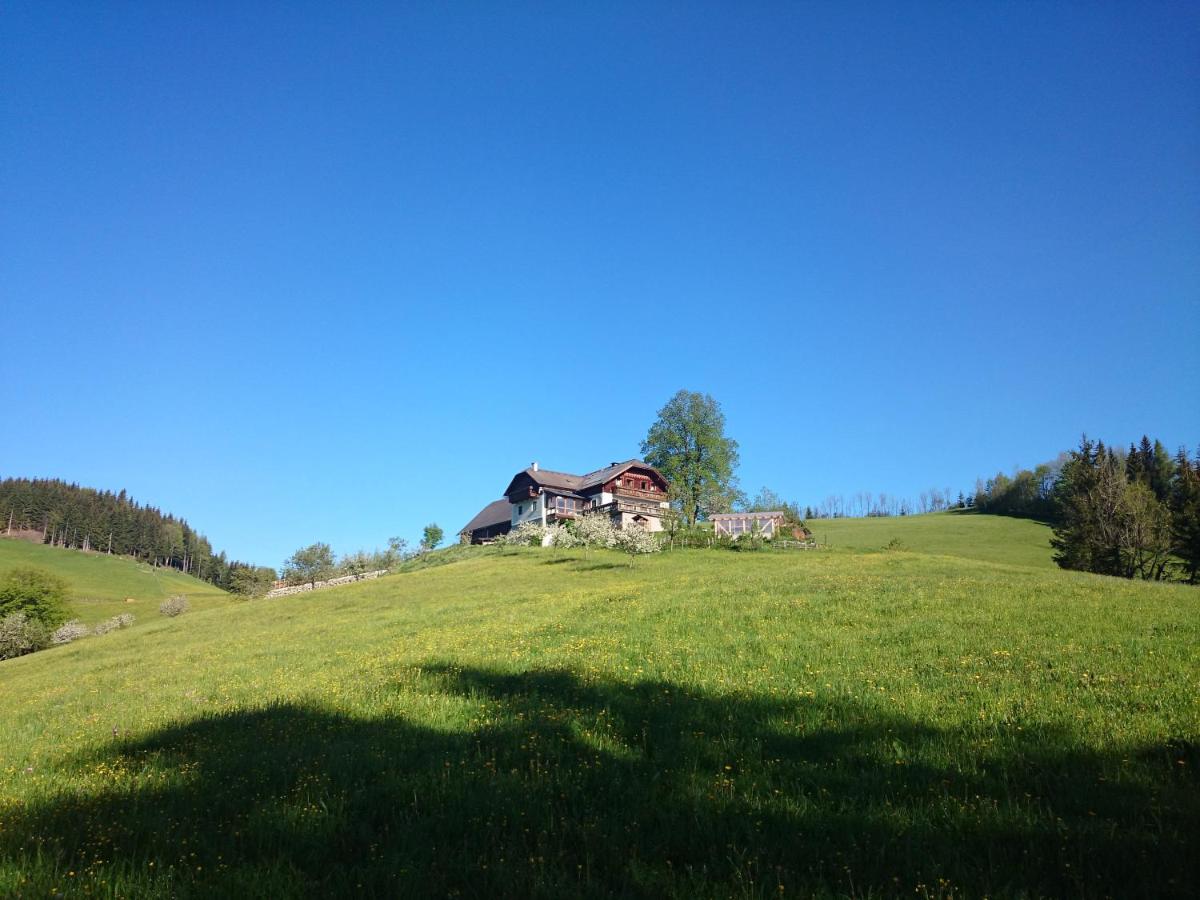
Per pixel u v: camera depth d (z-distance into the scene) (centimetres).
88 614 10262
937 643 1548
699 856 648
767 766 865
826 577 2959
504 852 663
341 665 1964
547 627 2202
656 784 822
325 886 617
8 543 15075
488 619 2638
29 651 6212
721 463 9194
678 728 1041
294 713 1345
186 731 1313
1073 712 1002
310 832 733
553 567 5272
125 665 2886
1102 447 8600
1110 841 614
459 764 924
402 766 938
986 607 1991
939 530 10756
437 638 2230
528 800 784
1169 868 573
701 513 9250
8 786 1069
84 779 1047
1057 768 805
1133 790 729
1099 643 1450
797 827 691
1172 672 1175
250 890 612
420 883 609
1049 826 653
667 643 1770
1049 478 12488
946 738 930
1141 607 1897
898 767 837
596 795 805
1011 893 555
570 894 575
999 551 8762
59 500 16962
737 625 1958
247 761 1027
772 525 7919
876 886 573
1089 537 6431
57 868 671
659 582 3422
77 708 1922
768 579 3034
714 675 1377
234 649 2778
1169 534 6025
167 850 711
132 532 17400
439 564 7231
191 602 11669
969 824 675
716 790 792
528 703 1234
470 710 1239
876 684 1241
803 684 1272
